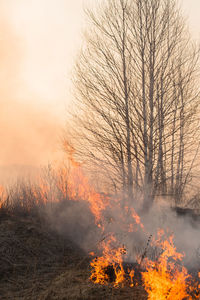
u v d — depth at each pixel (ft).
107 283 20.25
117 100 45.70
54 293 19.08
